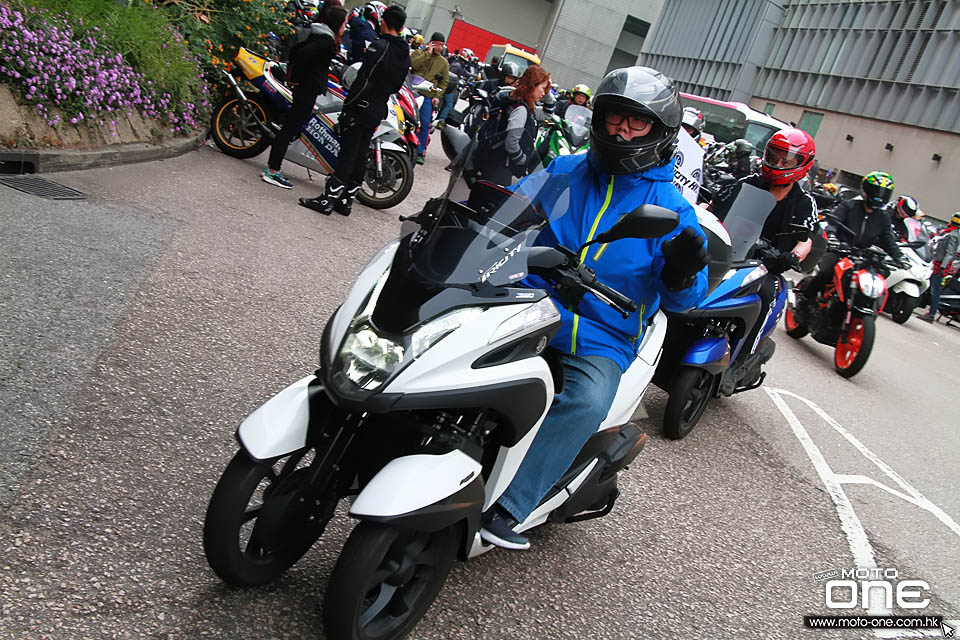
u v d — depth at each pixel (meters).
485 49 65.12
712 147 15.64
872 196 8.80
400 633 2.75
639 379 3.46
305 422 2.65
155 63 8.35
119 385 3.89
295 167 10.55
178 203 7.05
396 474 2.52
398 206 10.16
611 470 3.54
